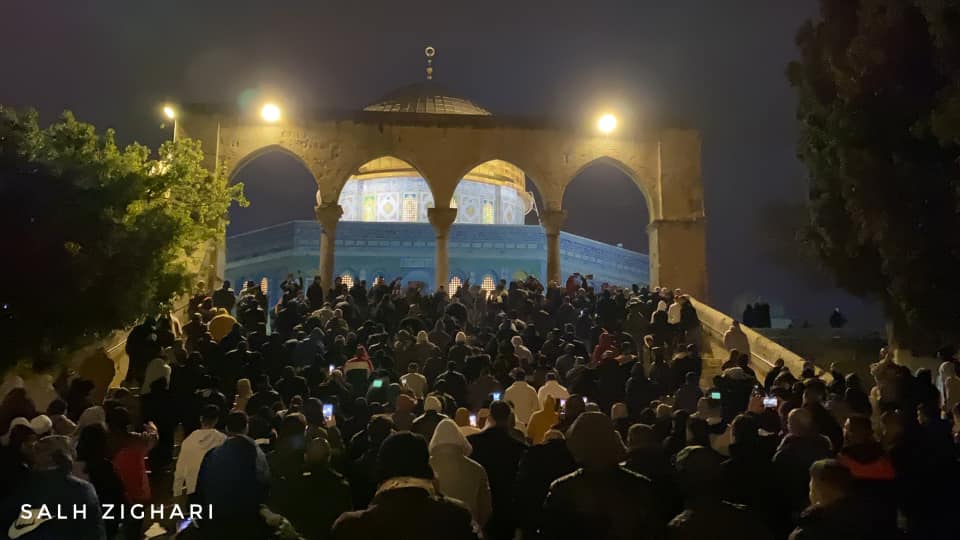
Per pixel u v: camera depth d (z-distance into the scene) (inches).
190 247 1005.2
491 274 2052.2
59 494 273.1
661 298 1088.8
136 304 742.5
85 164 727.1
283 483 322.3
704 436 351.3
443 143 1316.4
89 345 755.4
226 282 1039.6
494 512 360.2
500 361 684.7
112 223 712.4
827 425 427.5
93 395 651.5
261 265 2087.8
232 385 652.7
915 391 559.5
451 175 1307.8
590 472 256.2
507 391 587.8
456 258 2039.9
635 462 315.6
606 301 1042.7
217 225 1061.1
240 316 944.9
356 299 1103.0
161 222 786.2
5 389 540.1
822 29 945.5
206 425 428.5
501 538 367.9
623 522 247.9
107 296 713.6
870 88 804.0
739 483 312.0
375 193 2148.1
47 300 667.4
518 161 1323.8
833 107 856.3
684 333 959.6
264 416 476.1
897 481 338.3
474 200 2153.1
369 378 629.3
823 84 931.3
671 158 1347.2
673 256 1316.4
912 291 765.3
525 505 326.0
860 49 821.9
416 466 234.8
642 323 990.4
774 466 327.9
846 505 246.5
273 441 435.2
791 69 983.0
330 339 792.9
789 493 320.2
